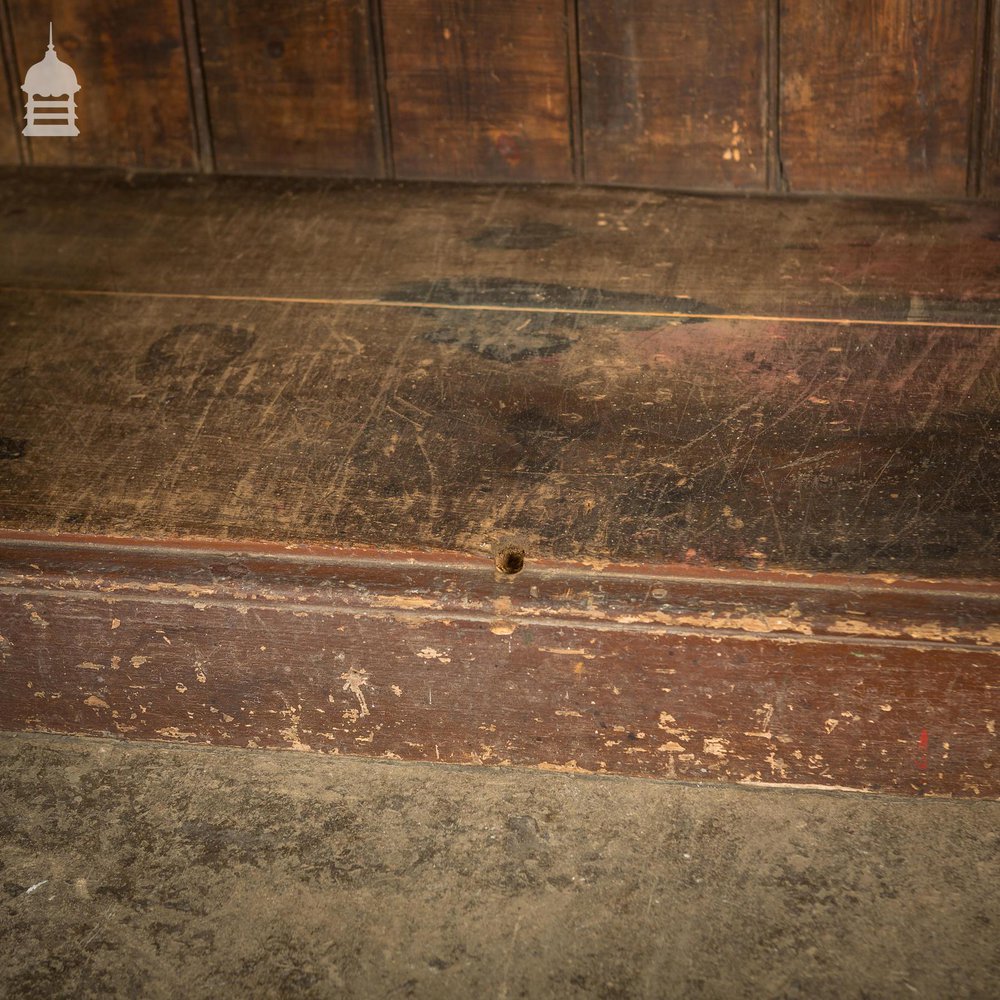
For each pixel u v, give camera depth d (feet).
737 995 4.22
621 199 8.29
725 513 5.05
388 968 4.35
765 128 8.27
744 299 6.82
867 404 5.74
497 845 4.80
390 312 6.75
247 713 5.14
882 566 4.74
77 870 4.74
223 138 8.79
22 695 5.23
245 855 4.79
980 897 4.52
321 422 5.75
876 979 4.26
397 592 4.75
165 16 8.52
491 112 8.51
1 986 4.31
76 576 4.89
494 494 5.22
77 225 7.98
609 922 4.49
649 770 5.02
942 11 7.77
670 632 4.62
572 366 6.15
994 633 4.46
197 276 7.24
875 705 4.66
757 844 4.76
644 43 8.19
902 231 7.65
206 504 5.22
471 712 4.97
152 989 4.29
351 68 8.50
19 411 5.87
